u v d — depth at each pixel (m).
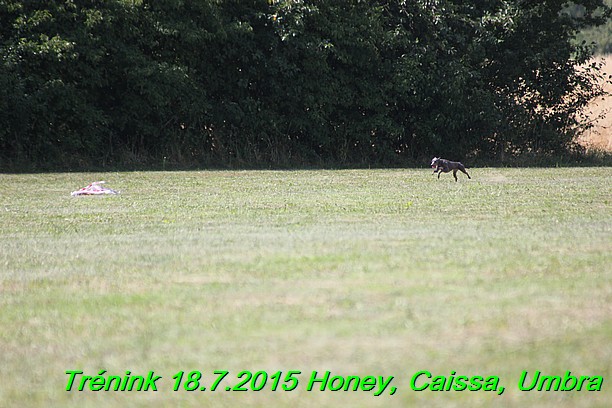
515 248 31.03
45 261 30.86
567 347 19.02
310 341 19.53
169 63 87.44
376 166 91.44
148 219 43.72
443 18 95.12
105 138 86.62
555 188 60.25
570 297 23.03
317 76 91.12
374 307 22.08
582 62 99.81
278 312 21.84
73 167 82.25
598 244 32.16
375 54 92.19
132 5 83.75
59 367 19.05
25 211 48.03
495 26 97.25
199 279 26.25
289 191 58.78
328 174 76.00
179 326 21.14
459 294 23.38
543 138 98.44
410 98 94.06
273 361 18.48
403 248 31.12
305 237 34.62
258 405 16.66
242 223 41.25
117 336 20.73
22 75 80.06
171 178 70.81
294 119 91.69
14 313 23.20
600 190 58.59
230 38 88.12
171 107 87.75
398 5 96.81
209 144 90.12
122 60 83.69
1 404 17.41
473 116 95.06
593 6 101.88
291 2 89.38
